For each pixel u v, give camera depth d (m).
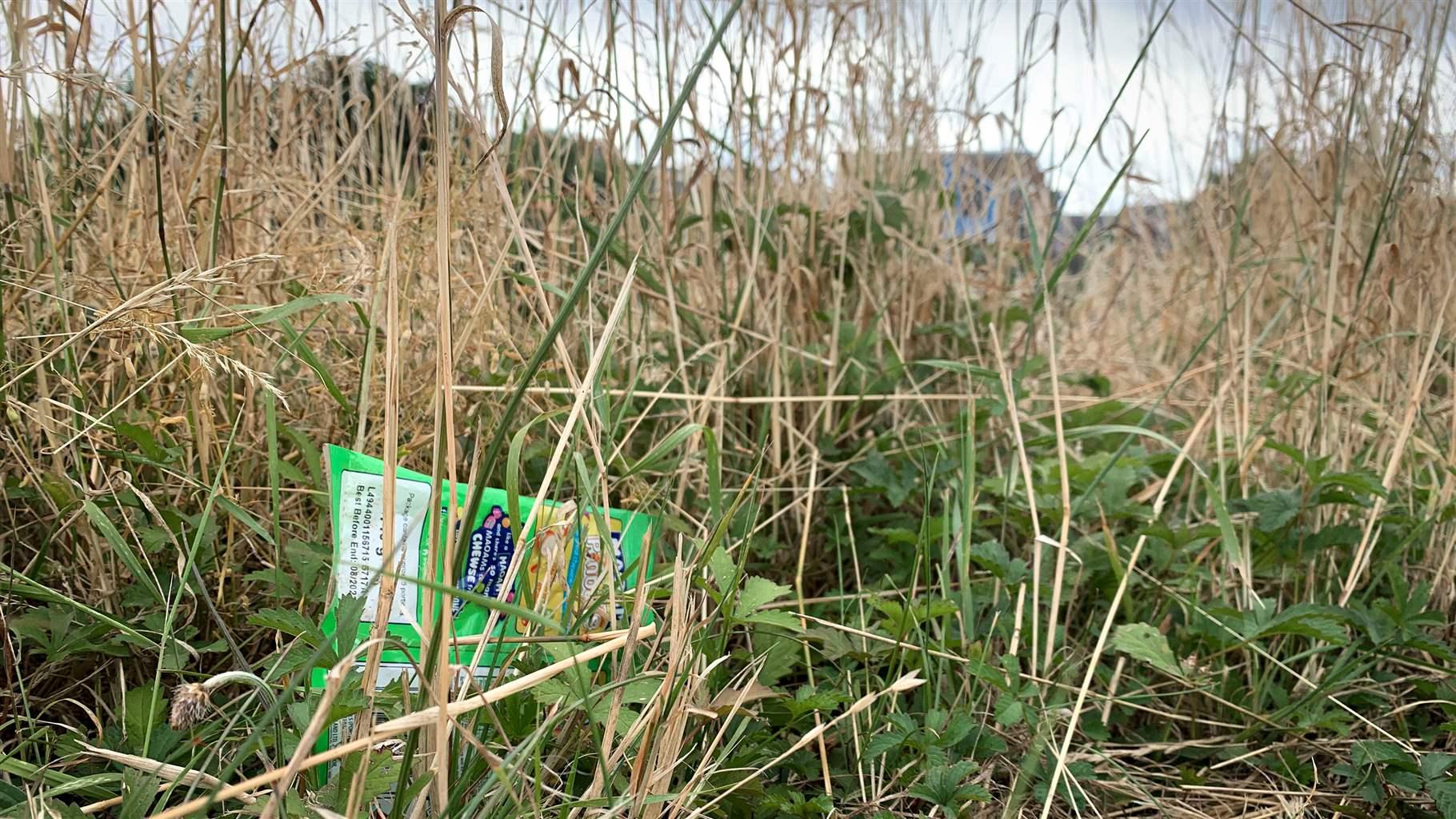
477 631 1.24
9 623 1.26
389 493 1.00
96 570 1.42
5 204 1.63
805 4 2.27
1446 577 1.88
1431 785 1.35
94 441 1.40
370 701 0.99
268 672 1.11
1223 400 2.30
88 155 1.77
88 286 1.53
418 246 1.76
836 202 2.47
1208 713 1.70
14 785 1.07
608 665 1.35
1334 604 1.88
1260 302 2.65
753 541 1.83
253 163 1.72
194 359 1.36
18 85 1.53
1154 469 2.29
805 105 2.31
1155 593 1.85
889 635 1.60
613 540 1.40
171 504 1.48
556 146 2.11
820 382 2.34
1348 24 2.00
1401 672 1.76
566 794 1.11
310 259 1.81
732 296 2.38
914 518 1.99
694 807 1.23
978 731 1.43
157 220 1.68
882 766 1.42
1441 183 2.21
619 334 2.14
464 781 1.03
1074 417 2.41
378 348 1.67
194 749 1.16
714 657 1.35
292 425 1.69
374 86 2.29
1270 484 2.27
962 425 1.93
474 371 1.79
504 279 1.94
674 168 2.13
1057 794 1.45
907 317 2.50
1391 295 2.18
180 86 1.82
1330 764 1.61
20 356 1.59
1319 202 2.25
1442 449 2.22
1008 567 1.71
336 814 0.93
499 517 1.27
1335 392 2.26
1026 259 2.80
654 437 1.97
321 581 1.42
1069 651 1.76
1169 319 3.22
